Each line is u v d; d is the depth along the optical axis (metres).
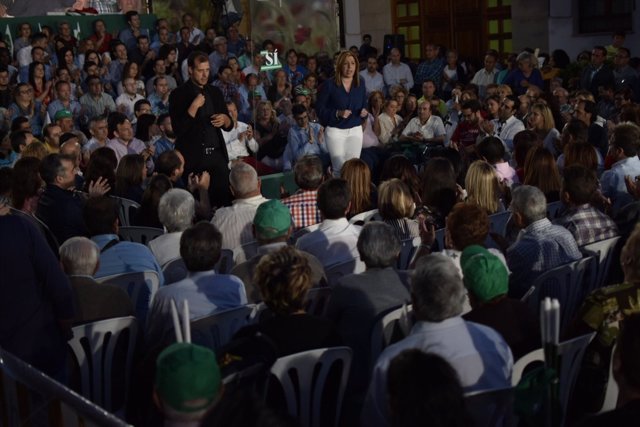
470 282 3.85
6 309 4.18
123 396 4.56
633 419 2.52
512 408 3.44
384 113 11.87
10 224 4.20
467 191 6.43
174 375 2.55
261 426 1.87
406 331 3.97
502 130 10.76
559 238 5.20
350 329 4.30
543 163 6.77
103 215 5.48
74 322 4.57
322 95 10.20
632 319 2.71
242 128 10.95
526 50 15.52
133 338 4.51
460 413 2.34
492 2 18.48
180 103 8.62
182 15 18.27
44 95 13.16
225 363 3.44
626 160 6.91
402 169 6.99
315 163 6.63
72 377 4.52
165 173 7.76
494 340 3.45
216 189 8.78
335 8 13.78
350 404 4.21
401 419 2.35
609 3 16.91
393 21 19.66
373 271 4.39
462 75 15.74
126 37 16.44
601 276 5.53
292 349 3.76
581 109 10.09
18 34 15.60
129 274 5.23
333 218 5.59
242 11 18.11
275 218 5.09
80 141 10.26
